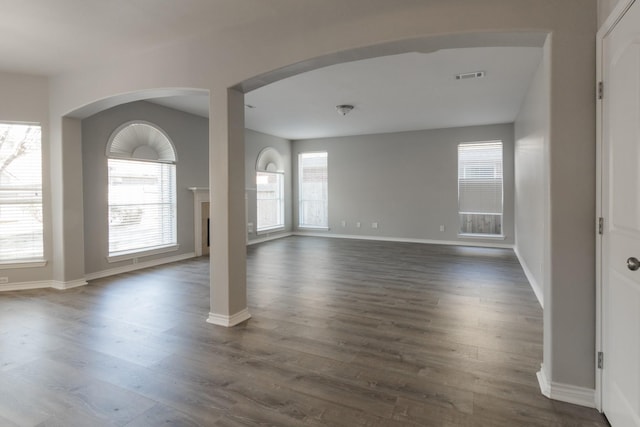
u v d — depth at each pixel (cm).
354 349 272
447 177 802
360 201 898
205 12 284
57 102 441
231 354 264
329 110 627
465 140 780
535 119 419
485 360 253
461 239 796
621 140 165
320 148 939
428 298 398
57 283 452
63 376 233
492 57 386
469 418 188
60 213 448
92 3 271
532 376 230
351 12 257
